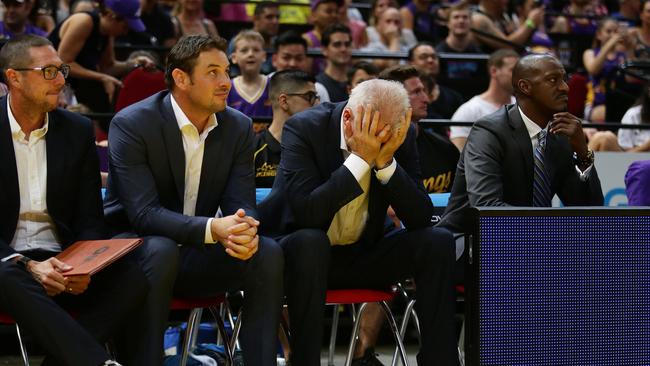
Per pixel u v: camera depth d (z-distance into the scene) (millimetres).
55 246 12016
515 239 11336
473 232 11266
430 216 12383
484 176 13031
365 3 30266
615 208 11688
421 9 28266
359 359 14945
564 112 13352
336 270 12516
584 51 26859
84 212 12086
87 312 11047
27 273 10695
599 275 11656
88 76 18922
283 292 11641
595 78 25406
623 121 20844
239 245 11070
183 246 12008
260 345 11258
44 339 10555
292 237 11859
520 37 26719
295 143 12453
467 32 24594
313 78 16203
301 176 12297
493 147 13188
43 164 11953
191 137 12031
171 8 25797
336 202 11891
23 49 11562
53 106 11703
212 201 12180
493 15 27844
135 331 11102
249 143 12359
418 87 16531
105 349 11383
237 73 20781
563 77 13297
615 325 11742
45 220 11961
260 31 23266
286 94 15945
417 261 12047
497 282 11297
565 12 30266
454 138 19484
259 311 11398
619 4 32500
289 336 12141
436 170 16875
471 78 22094
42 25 22078
